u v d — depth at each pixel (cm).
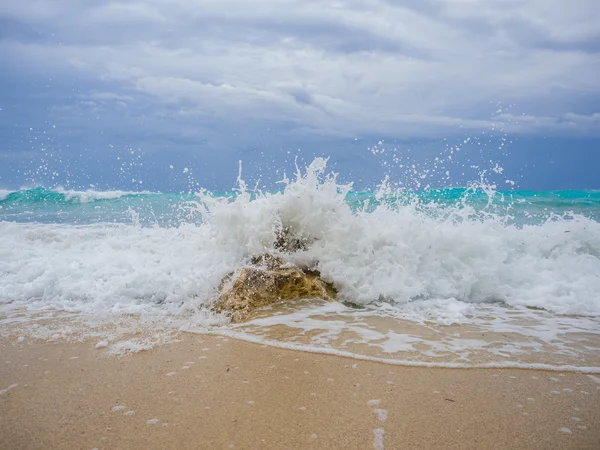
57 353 340
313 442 226
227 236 519
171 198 1448
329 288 481
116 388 284
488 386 287
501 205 1295
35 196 1446
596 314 443
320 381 293
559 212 1238
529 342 365
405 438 230
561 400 271
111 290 475
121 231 784
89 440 228
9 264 585
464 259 529
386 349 346
